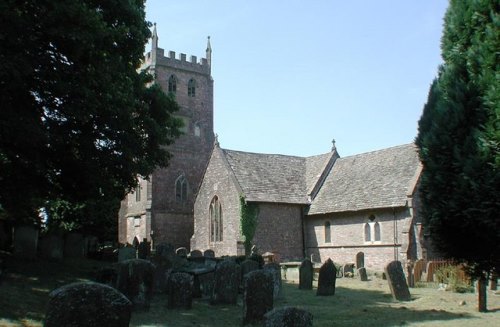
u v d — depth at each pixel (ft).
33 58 51.85
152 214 171.32
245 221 126.21
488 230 26.21
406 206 110.63
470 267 29.68
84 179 68.49
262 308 45.01
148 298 51.01
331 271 69.36
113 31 59.67
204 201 143.43
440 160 27.89
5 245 87.92
